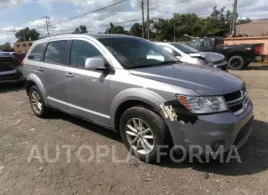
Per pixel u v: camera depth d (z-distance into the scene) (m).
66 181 3.44
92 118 4.50
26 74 6.02
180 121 3.31
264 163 3.74
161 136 3.50
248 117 3.62
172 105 3.34
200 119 3.22
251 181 3.33
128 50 4.44
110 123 4.20
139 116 3.68
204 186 3.26
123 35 5.02
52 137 4.84
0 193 3.24
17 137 4.92
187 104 3.27
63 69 4.91
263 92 8.18
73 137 4.80
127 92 3.76
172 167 3.69
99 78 4.19
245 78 11.38
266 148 4.16
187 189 3.21
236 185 3.26
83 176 3.54
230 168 3.63
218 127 3.20
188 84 3.43
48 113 5.87
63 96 5.03
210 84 3.45
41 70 5.51
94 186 3.32
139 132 3.81
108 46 4.35
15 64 9.48
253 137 4.56
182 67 4.22
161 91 3.45
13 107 7.06
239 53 14.41
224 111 3.31
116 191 3.22
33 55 5.96
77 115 4.83
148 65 4.23
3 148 4.46
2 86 10.06
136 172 3.60
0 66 9.10
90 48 4.52
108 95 4.07
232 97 3.45
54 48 5.33
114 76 4.00
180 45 10.22
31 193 3.23
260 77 11.59
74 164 3.85
